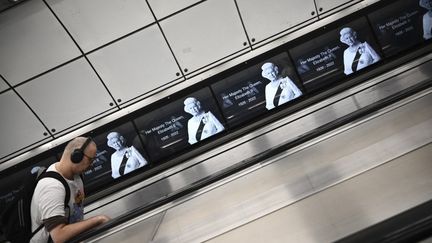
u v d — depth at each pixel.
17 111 3.76
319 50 3.85
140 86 3.89
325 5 3.80
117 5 3.51
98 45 3.65
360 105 3.68
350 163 1.61
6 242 3.06
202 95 3.90
